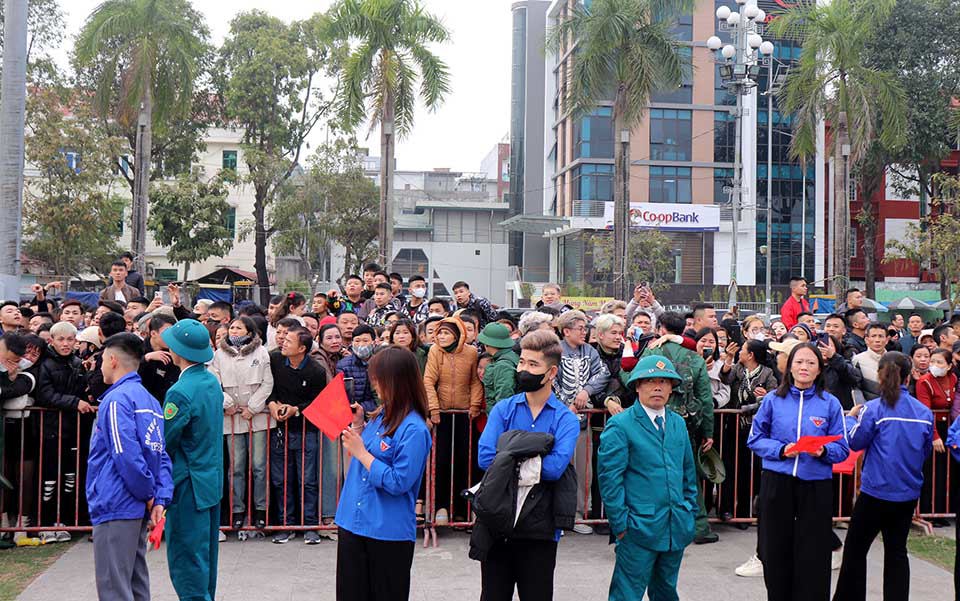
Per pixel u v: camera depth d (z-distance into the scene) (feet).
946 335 32.53
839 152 78.02
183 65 80.43
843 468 19.07
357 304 36.88
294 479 24.98
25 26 35.91
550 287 33.76
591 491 25.57
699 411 23.62
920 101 117.39
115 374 16.25
